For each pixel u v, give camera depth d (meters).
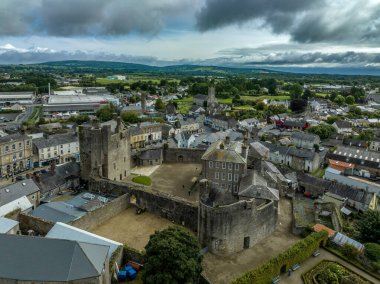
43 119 184.25
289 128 194.12
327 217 81.00
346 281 54.34
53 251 41.62
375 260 58.81
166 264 45.25
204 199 64.31
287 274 56.06
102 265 41.97
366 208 84.12
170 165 117.12
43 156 119.00
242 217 60.16
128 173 102.94
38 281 39.19
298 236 68.00
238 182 87.12
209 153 90.81
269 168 93.88
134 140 146.88
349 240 64.38
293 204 85.00
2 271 39.97
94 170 88.00
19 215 64.88
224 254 60.03
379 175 113.56
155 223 71.81
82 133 90.62
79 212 69.19
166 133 166.00
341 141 154.12
